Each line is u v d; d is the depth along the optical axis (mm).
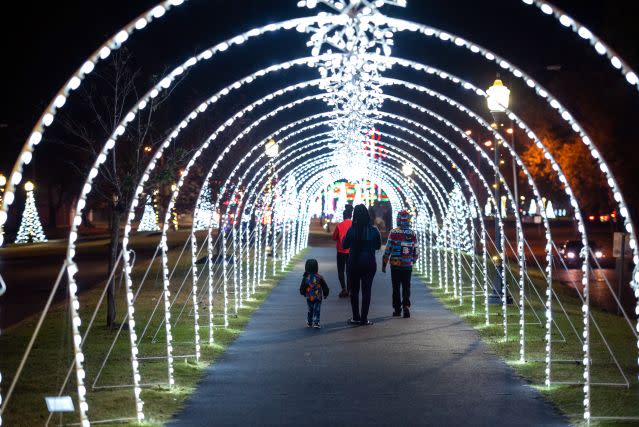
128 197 13969
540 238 55344
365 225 15023
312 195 41125
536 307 17844
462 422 7992
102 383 9703
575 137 41875
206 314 16188
